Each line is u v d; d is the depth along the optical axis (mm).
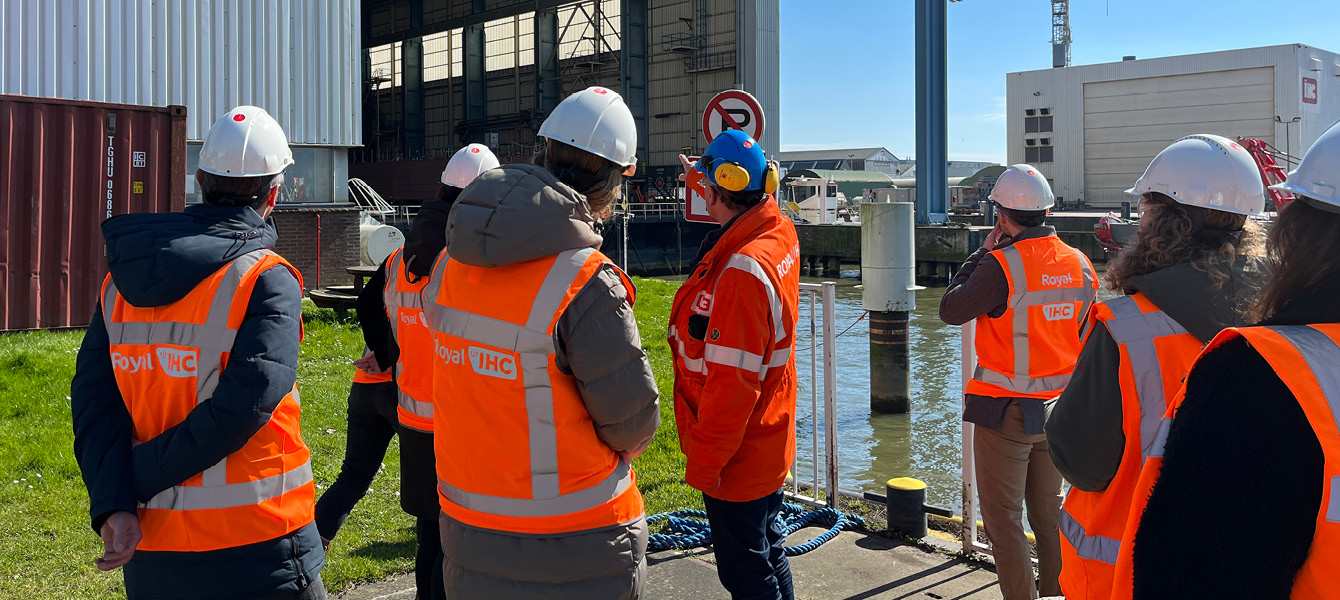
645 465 5895
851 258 42500
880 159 124875
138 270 2080
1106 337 1854
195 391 2104
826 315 4844
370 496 5145
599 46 47469
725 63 43000
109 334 2207
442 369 2133
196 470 2045
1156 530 1132
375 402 3607
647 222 42438
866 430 11797
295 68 17297
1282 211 1229
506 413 2010
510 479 2020
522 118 49531
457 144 53875
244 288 2127
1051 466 3385
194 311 2100
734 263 2576
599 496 2068
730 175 2693
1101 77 68625
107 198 11023
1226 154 1861
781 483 2826
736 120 5578
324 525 3645
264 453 2178
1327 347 1091
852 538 4543
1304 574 1077
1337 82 65312
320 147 17828
